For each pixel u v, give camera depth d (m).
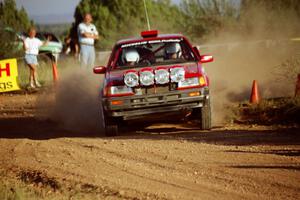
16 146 25.86
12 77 45.59
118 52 29.03
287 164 20.30
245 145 23.77
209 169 20.20
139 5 91.06
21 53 61.31
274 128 27.39
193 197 17.41
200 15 71.69
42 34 74.12
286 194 17.30
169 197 17.44
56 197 18.05
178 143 24.62
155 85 26.83
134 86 26.80
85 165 21.72
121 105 26.91
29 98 45.44
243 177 19.08
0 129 32.72
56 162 22.52
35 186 19.86
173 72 26.72
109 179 19.72
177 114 27.52
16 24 79.19
